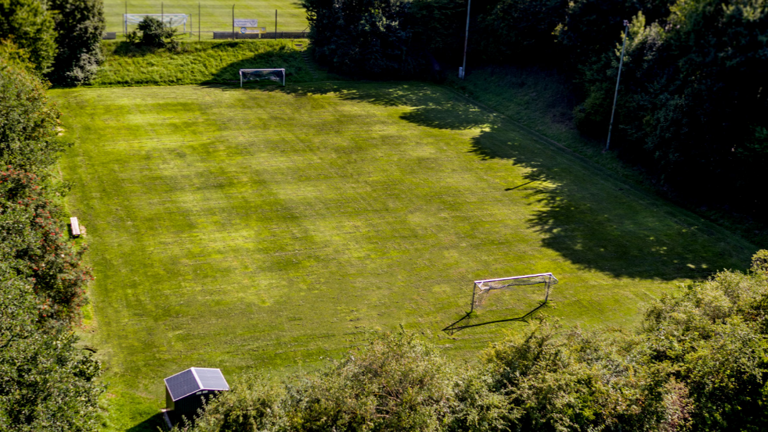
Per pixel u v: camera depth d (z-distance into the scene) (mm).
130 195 39375
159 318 28938
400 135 51656
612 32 53781
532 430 19906
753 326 23719
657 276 34500
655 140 43469
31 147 29016
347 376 20297
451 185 43688
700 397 21172
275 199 40250
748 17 40812
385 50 65375
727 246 38094
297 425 18516
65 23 56219
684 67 43594
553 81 59031
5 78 33125
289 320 29391
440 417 19859
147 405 24156
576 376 20750
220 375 24125
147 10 75125
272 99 57531
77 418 18234
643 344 23141
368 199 40969
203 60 62188
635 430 19859
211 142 47781
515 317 30453
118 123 49719
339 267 33656
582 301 31953
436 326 29516
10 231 23172
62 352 19625
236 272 32688
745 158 39906
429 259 34812
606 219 40469
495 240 37094
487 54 65125
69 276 25016
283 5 83312
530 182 44969
